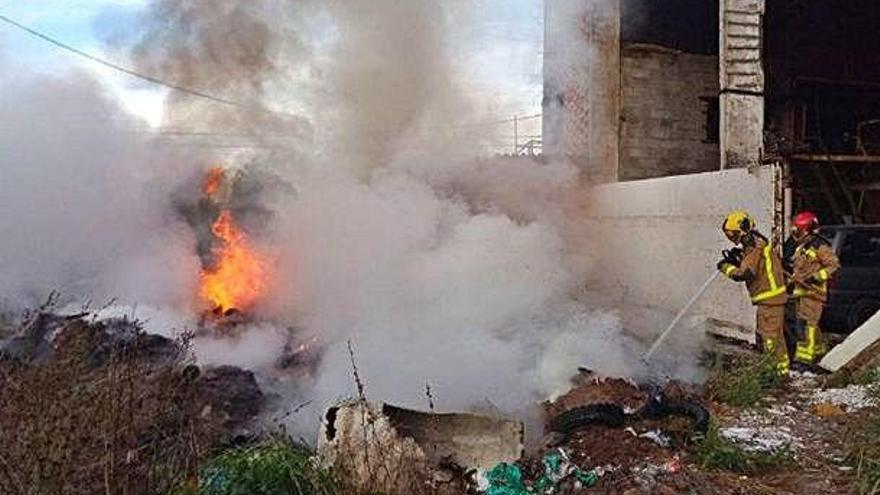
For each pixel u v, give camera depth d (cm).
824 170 1377
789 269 835
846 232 1041
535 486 454
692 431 519
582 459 492
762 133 1139
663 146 1574
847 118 1602
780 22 1585
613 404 557
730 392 654
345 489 412
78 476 370
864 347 730
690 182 1139
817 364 785
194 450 414
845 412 616
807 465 495
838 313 1016
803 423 593
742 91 1138
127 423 394
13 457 358
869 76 1633
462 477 454
